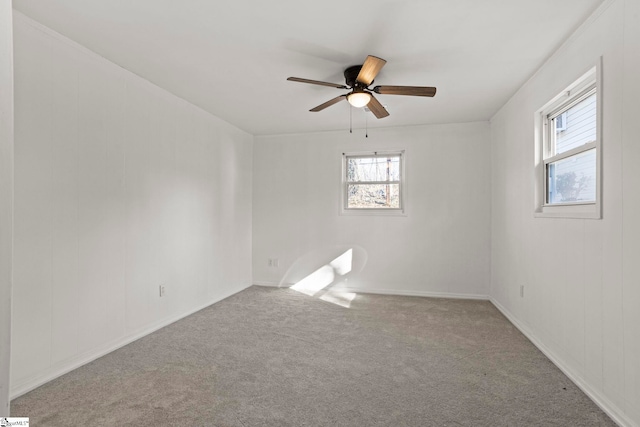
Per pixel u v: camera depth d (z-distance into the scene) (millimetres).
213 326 3512
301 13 2213
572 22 2307
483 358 2746
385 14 2225
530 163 3219
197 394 2199
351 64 2928
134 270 3154
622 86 1933
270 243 5465
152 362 2666
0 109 568
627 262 1885
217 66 2986
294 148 5383
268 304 4363
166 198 3582
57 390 2236
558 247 2668
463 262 4746
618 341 1951
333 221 5227
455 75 3166
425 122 4754
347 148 5168
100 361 2678
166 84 3402
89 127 2703
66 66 2514
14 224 2193
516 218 3611
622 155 1932
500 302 4188
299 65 2959
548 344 2830
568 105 2682
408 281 4938
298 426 1883
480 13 2211
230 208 4867
